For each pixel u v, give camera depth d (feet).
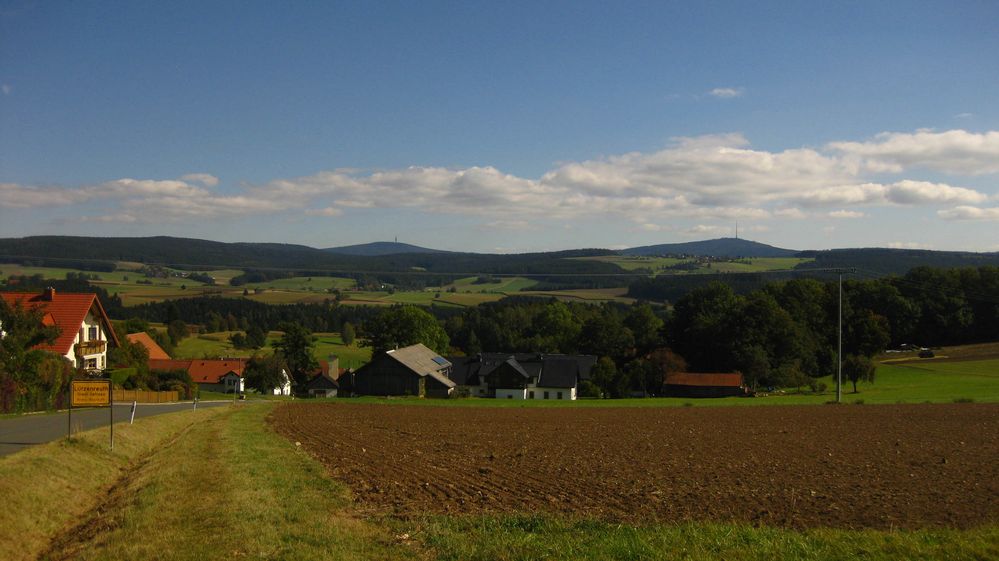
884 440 105.09
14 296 185.16
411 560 34.96
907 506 54.65
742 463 78.74
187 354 388.98
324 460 73.00
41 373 129.90
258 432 99.50
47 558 39.40
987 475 71.15
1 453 64.28
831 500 56.70
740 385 291.58
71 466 58.65
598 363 322.55
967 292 344.90
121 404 172.86
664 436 110.11
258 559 34.60
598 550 36.35
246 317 464.24
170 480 54.60
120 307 414.00
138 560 34.96
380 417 141.69
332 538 38.40
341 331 449.06
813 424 132.05
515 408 180.96
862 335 321.11
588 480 64.54
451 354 421.18
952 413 151.12
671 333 363.76
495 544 37.42
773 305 313.73
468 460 77.41
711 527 42.50
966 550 38.04
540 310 445.78
